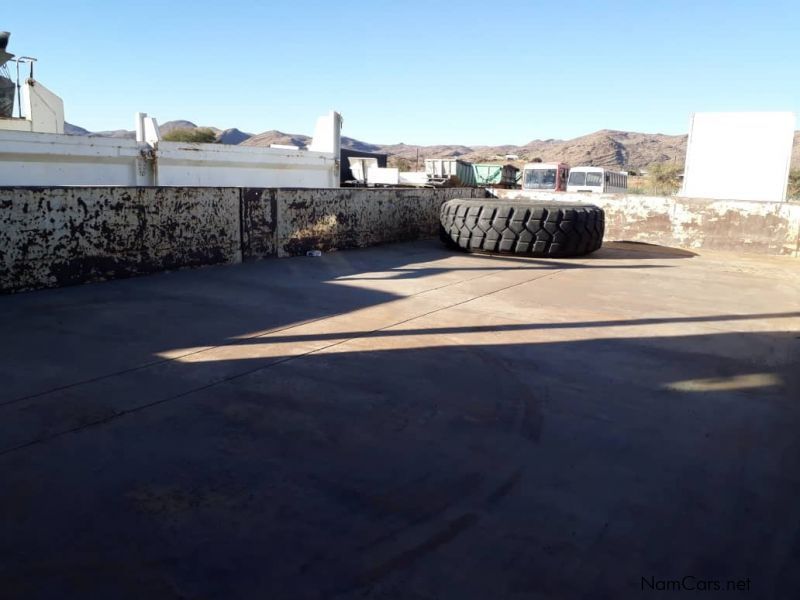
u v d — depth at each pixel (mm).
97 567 1500
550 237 7074
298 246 6801
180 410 2432
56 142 7168
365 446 2168
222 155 9133
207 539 1622
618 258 7414
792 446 2223
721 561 1575
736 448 2201
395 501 1824
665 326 3934
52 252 4613
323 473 1977
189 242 5633
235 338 3436
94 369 2873
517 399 2629
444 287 5117
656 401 2635
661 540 1657
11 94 8984
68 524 1669
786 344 3549
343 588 1448
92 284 4871
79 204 4730
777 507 1824
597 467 2051
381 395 2639
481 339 3529
